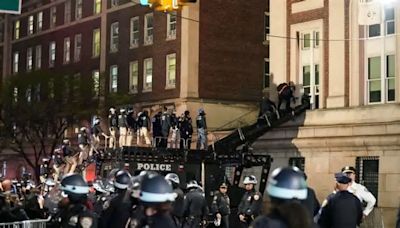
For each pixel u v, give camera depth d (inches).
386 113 1306.6
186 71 1915.6
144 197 273.1
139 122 1315.2
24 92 2156.7
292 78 1535.4
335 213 426.0
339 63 1437.0
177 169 1074.1
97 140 1200.8
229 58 1999.3
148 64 2057.1
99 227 368.2
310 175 1401.3
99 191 562.6
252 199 788.0
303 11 1526.8
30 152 2402.8
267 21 2094.0
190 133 1336.1
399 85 1339.8
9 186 684.1
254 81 2044.8
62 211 345.1
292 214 219.1
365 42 1407.5
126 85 2133.4
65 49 2475.4
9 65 2812.5
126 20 2158.0
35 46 2655.0
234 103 1991.9
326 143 1375.5
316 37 1503.4
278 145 1464.1
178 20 1952.5
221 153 1150.3
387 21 1375.5
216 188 1088.8
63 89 2139.5
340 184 431.8
